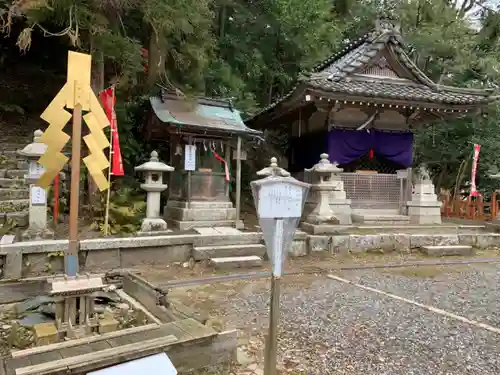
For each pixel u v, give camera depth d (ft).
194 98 31.68
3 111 39.11
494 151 50.47
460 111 37.04
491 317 16.12
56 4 23.32
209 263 23.47
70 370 8.27
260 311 16.20
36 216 21.48
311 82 32.40
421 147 57.26
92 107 12.50
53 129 12.05
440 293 19.76
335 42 52.95
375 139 38.70
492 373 11.12
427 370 11.22
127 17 30.55
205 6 29.50
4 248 18.88
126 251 22.58
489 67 53.88
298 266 25.20
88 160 12.62
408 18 59.26
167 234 25.30
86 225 25.96
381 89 36.14
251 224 34.99
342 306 17.08
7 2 24.90
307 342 13.01
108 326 12.09
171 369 9.06
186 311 13.50
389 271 24.73
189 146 29.14
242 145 32.42
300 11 45.62
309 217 31.01
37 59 43.29
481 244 33.01
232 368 10.91
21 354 9.02
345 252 28.99
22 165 30.50
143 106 34.35
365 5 61.26
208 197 31.01
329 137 37.40
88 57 12.37
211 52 33.83
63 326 11.95
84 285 11.87
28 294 14.55
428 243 31.37
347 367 11.27
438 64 60.03
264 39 50.14
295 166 45.93
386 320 15.38
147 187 25.46
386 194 39.52
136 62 28.25
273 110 42.16
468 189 57.67
